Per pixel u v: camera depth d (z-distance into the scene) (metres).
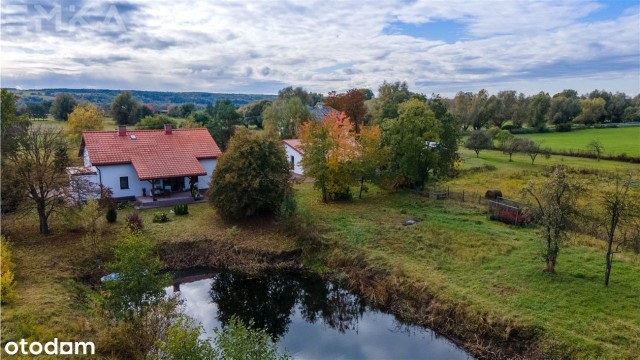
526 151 57.03
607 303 18.03
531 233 26.75
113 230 27.97
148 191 35.97
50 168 27.00
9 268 20.11
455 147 39.75
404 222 29.81
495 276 21.28
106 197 30.16
